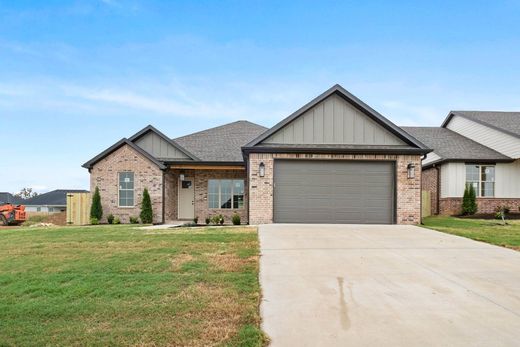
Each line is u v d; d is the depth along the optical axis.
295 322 4.19
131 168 16.45
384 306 4.70
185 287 5.35
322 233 10.55
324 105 14.16
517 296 5.11
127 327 3.96
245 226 12.43
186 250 7.94
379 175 13.68
